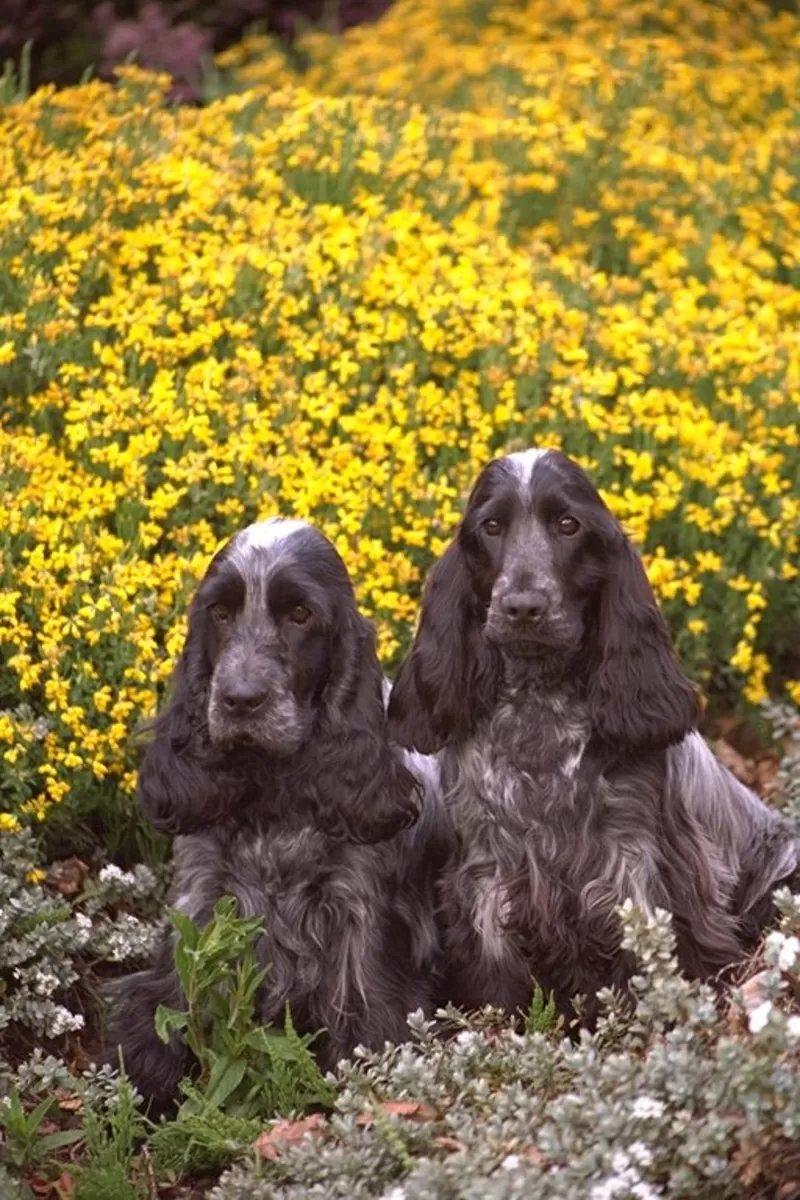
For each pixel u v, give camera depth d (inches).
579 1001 214.2
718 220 379.2
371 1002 218.2
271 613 212.7
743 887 237.3
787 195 395.2
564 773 219.5
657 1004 181.5
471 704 223.0
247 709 207.9
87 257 303.7
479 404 306.8
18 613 260.2
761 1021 166.6
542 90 431.8
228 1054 208.7
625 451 299.6
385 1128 177.8
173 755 220.4
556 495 215.5
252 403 283.7
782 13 509.4
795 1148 167.8
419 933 226.4
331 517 283.1
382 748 218.1
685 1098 169.8
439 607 224.2
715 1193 168.2
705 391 320.5
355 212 345.7
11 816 243.3
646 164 394.9
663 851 220.8
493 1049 195.9
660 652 220.4
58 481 276.1
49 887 251.9
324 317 305.7
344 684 216.7
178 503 280.1
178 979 221.6
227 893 220.7
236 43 496.4
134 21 473.7
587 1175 164.4
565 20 497.4
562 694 220.7
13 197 307.4
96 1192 192.2
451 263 332.8
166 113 362.3
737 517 304.2
